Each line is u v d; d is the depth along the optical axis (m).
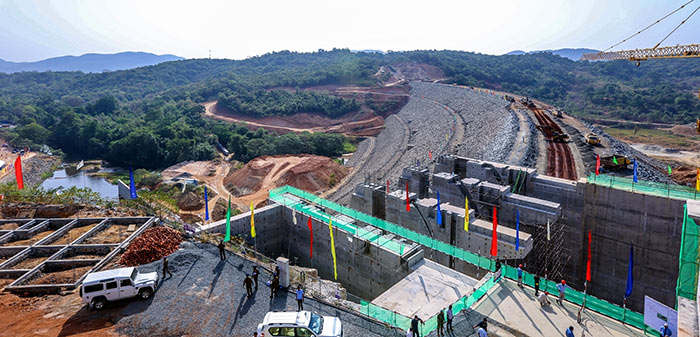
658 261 43.00
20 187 48.31
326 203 52.69
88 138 172.88
